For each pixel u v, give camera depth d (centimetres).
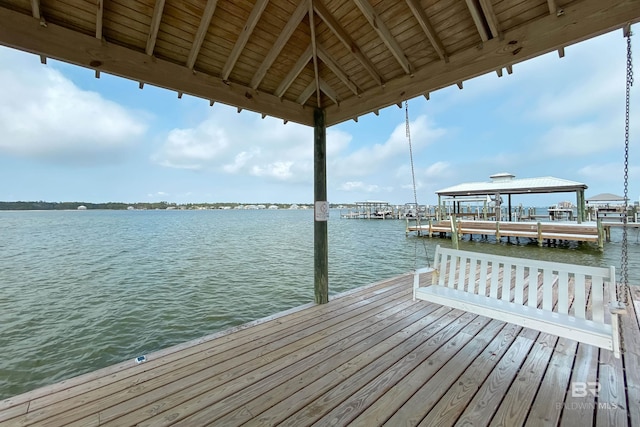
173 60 238
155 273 718
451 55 233
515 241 1367
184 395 161
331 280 668
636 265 786
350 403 151
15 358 326
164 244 1266
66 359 324
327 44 266
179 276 687
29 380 287
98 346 352
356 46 257
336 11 232
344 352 210
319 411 145
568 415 136
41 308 477
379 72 280
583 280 193
